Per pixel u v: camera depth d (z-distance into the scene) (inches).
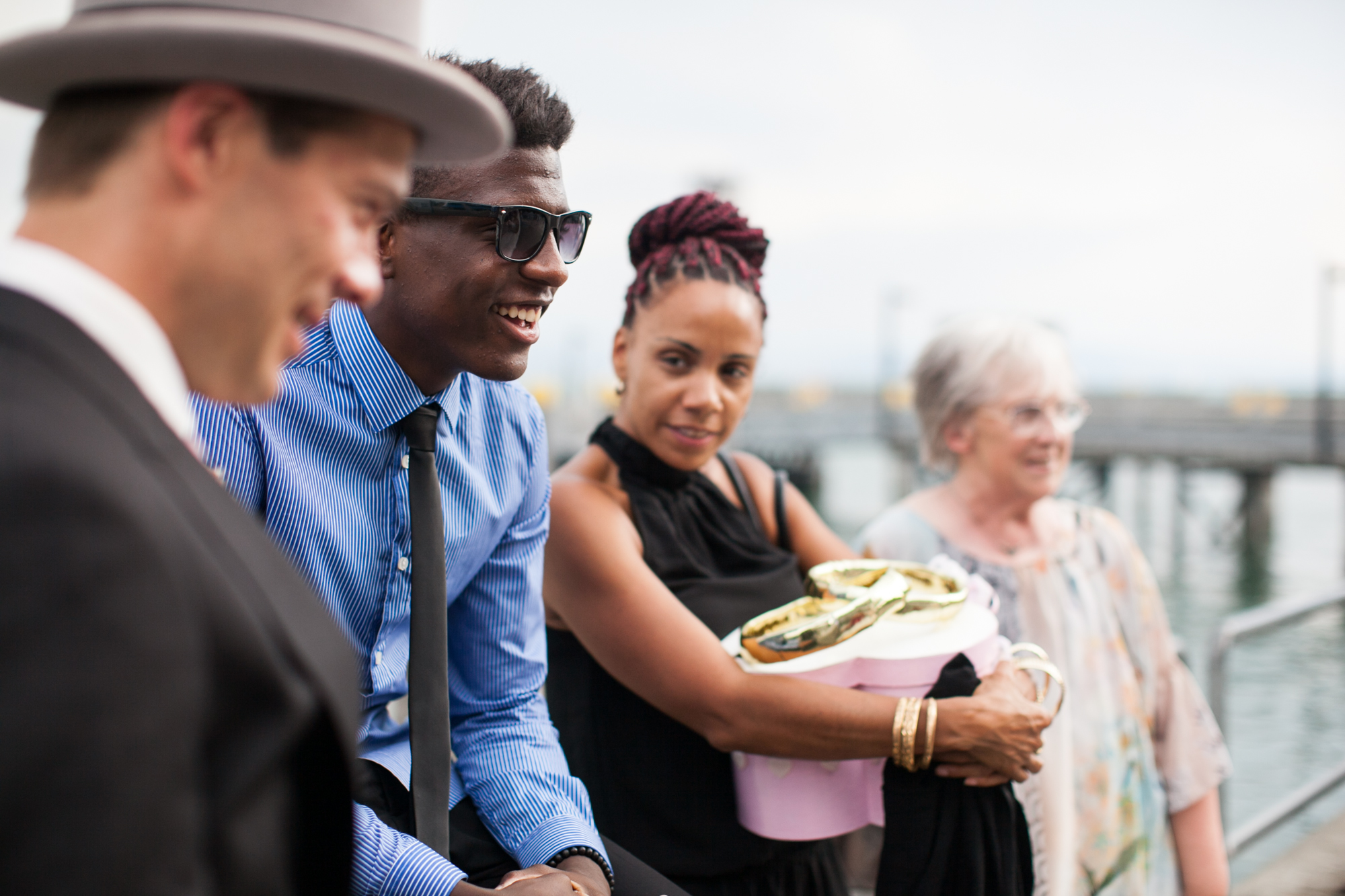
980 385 88.3
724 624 71.9
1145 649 88.8
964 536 89.2
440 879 49.2
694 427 71.1
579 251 56.6
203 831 23.0
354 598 54.9
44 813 18.9
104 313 24.3
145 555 21.2
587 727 71.8
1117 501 1427.2
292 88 26.0
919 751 62.3
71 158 25.8
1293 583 782.5
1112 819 81.3
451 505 58.9
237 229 26.2
